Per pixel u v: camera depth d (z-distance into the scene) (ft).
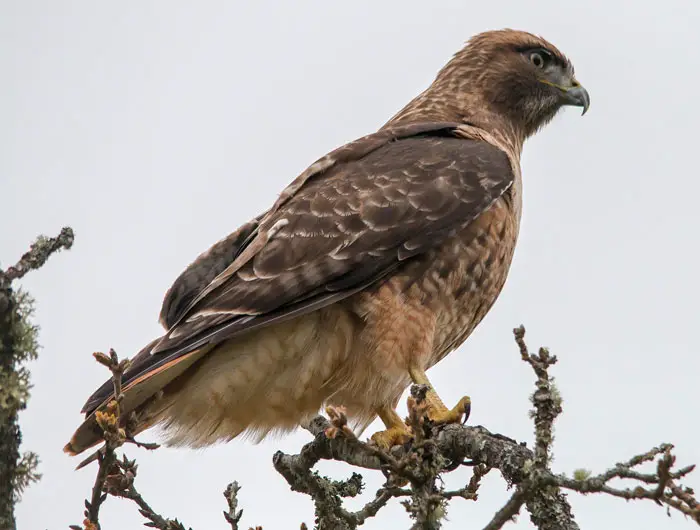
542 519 23.63
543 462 23.27
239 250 39.47
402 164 37.35
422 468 26.21
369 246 35.22
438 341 37.68
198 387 34.76
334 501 32.71
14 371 23.98
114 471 30.83
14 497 23.63
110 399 31.37
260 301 33.96
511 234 38.37
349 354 35.29
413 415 25.95
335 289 34.58
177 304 39.40
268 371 34.73
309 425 37.22
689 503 20.71
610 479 22.00
